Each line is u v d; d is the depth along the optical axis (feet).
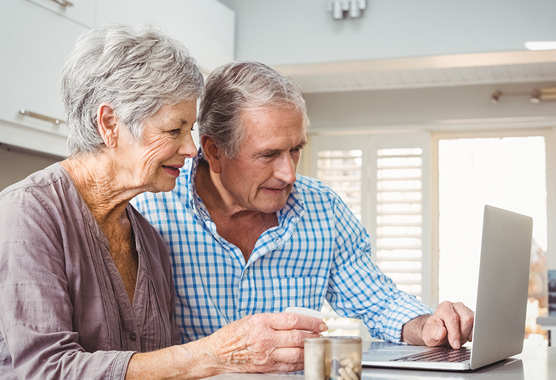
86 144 3.62
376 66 11.91
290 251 5.03
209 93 4.53
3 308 3.15
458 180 16.10
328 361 2.84
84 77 3.56
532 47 10.82
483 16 11.05
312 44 11.80
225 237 4.98
